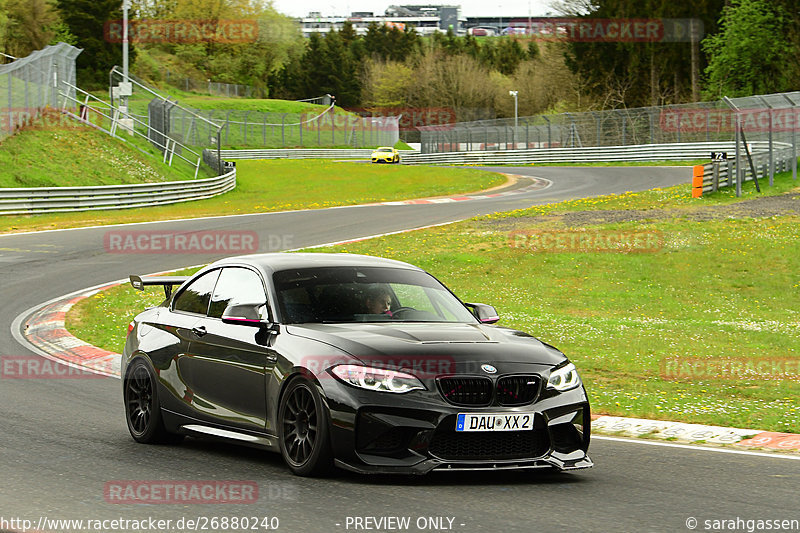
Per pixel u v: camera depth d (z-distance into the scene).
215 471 19.55
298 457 18.89
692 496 18.06
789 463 21.56
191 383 21.83
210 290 22.81
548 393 18.78
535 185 148.88
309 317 20.30
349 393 17.92
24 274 63.50
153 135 148.62
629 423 26.66
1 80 116.44
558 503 17.16
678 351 42.56
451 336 19.41
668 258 76.81
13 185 106.81
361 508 16.48
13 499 17.09
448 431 17.95
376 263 22.81
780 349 44.19
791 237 83.00
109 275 64.00
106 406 28.25
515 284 68.19
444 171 183.25
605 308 61.31
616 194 121.88
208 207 114.19
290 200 129.12
